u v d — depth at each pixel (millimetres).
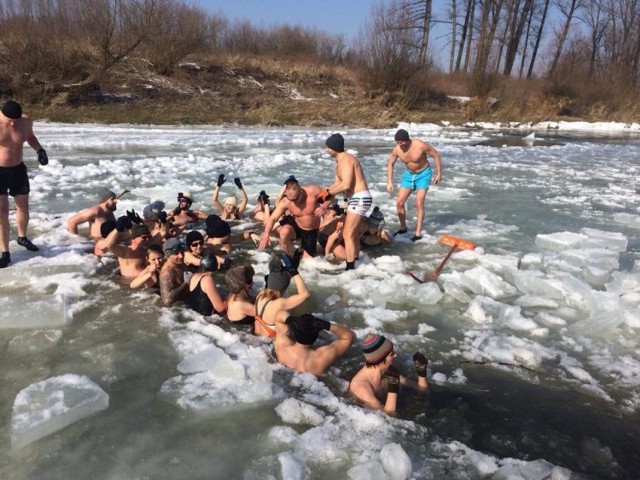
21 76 20391
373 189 11391
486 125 29594
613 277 6422
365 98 30406
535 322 5207
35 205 8758
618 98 36500
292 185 6496
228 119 22953
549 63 43188
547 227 8758
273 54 34281
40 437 3334
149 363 4207
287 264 4879
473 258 6988
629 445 3477
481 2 41562
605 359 4539
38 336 4535
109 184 10438
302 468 3131
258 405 3742
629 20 43812
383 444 3377
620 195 11414
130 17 24062
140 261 5914
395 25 30062
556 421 3695
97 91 22031
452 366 4375
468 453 3324
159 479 3043
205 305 5066
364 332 4883
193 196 9859
